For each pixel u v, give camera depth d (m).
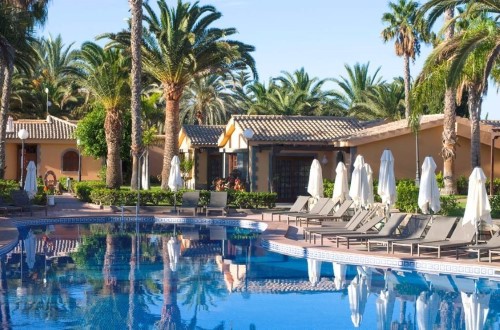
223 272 14.47
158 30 30.78
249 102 58.78
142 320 10.15
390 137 30.41
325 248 17.03
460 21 27.38
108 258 16.28
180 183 27.83
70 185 41.94
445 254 16.14
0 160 31.28
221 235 21.77
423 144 30.98
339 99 56.19
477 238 15.69
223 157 38.94
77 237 20.61
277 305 11.32
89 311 10.63
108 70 33.09
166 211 28.31
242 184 32.09
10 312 10.49
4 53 23.34
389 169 19.39
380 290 12.67
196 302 11.45
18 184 32.31
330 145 31.89
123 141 42.66
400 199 23.59
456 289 12.78
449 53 19.41
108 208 28.69
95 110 42.31
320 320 10.31
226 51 30.73
